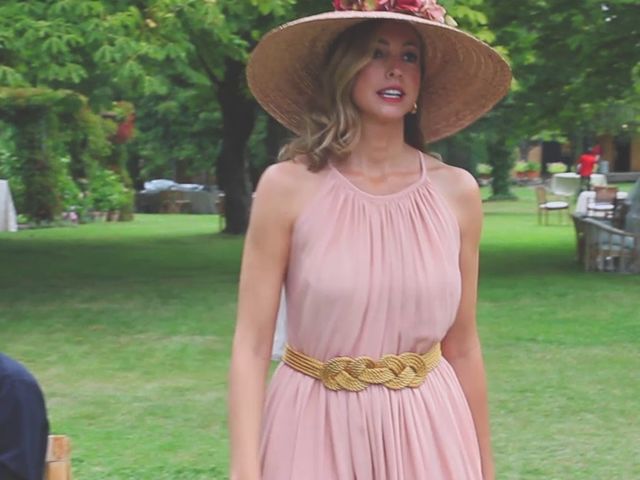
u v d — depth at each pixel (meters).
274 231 2.68
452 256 2.71
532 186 57.06
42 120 29.41
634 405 8.05
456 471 2.70
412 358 2.67
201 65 16.03
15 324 11.90
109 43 12.19
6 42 11.95
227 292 14.68
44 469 3.52
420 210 2.69
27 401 3.41
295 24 2.76
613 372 9.26
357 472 2.63
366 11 2.71
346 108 2.71
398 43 2.75
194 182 51.41
